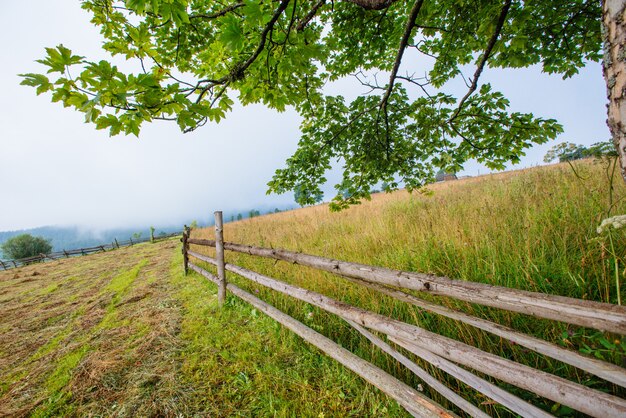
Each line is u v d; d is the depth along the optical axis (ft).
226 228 36.24
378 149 10.37
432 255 9.02
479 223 9.96
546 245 7.27
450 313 3.75
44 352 10.07
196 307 12.11
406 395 4.29
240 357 7.65
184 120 4.57
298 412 5.59
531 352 4.91
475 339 5.64
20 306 17.52
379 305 7.57
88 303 15.80
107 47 4.54
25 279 30.48
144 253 42.68
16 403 7.22
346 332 7.46
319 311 8.45
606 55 2.29
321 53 5.17
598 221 7.08
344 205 12.08
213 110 5.21
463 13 7.51
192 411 6.06
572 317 2.47
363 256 11.62
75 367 8.54
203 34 7.76
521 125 7.32
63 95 3.46
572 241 7.18
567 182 12.05
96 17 5.10
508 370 2.93
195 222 85.56
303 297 6.54
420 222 13.30
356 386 5.80
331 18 8.73
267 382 6.50
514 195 12.96
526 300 2.81
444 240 9.53
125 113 3.88
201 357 8.01
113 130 3.92
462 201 16.17
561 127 7.27
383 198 33.12
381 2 3.37
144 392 6.87
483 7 6.96
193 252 18.08
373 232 14.26
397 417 4.92
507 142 7.91
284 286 7.36
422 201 21.29
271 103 6.61
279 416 5.54
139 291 16.56
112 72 3.51
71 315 13.92
